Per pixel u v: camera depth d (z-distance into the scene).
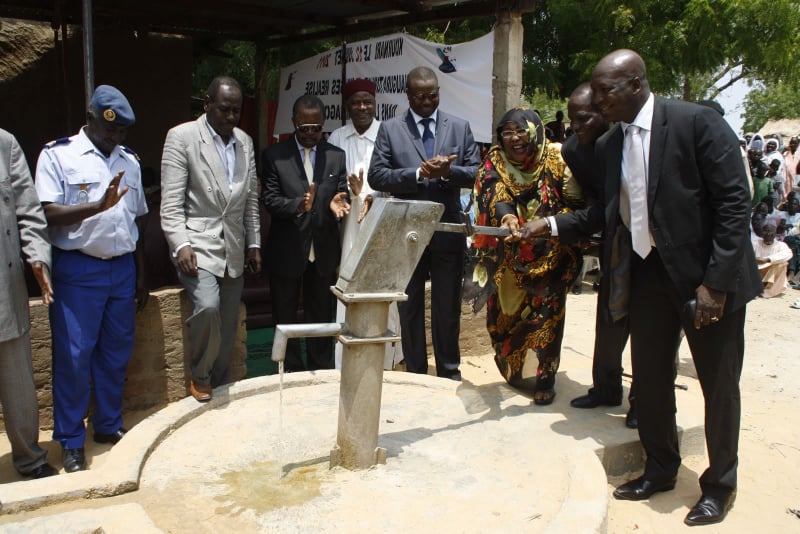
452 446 3.23
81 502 2.64
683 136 2.81
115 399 3.74
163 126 9.44
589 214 3.41
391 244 2.76
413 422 3.54
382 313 2.84
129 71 9.03
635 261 3.11
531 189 3.68
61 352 3.39
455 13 6.08
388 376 4.14
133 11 8.09
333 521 2.53
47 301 3.16
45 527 2.35
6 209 3.08
